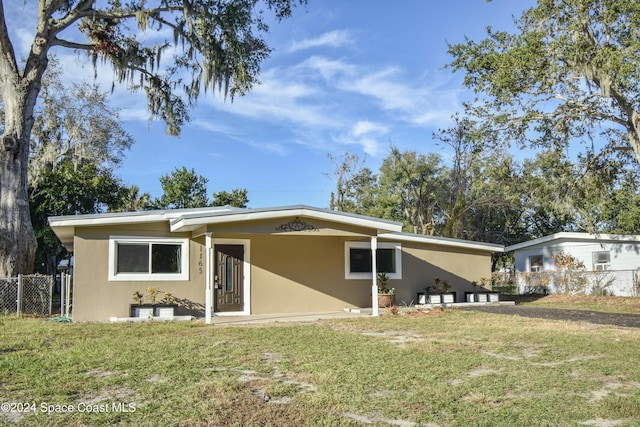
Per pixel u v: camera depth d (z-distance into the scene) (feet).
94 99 116.16
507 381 23.08
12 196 60.08
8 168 60.34
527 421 17.92
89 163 107.96
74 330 38.68
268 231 46.26
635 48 57.62
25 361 26.27
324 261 57.98
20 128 61.41
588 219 83.66
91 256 47.47
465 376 24.13
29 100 62.75
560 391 21.66
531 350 30.73
